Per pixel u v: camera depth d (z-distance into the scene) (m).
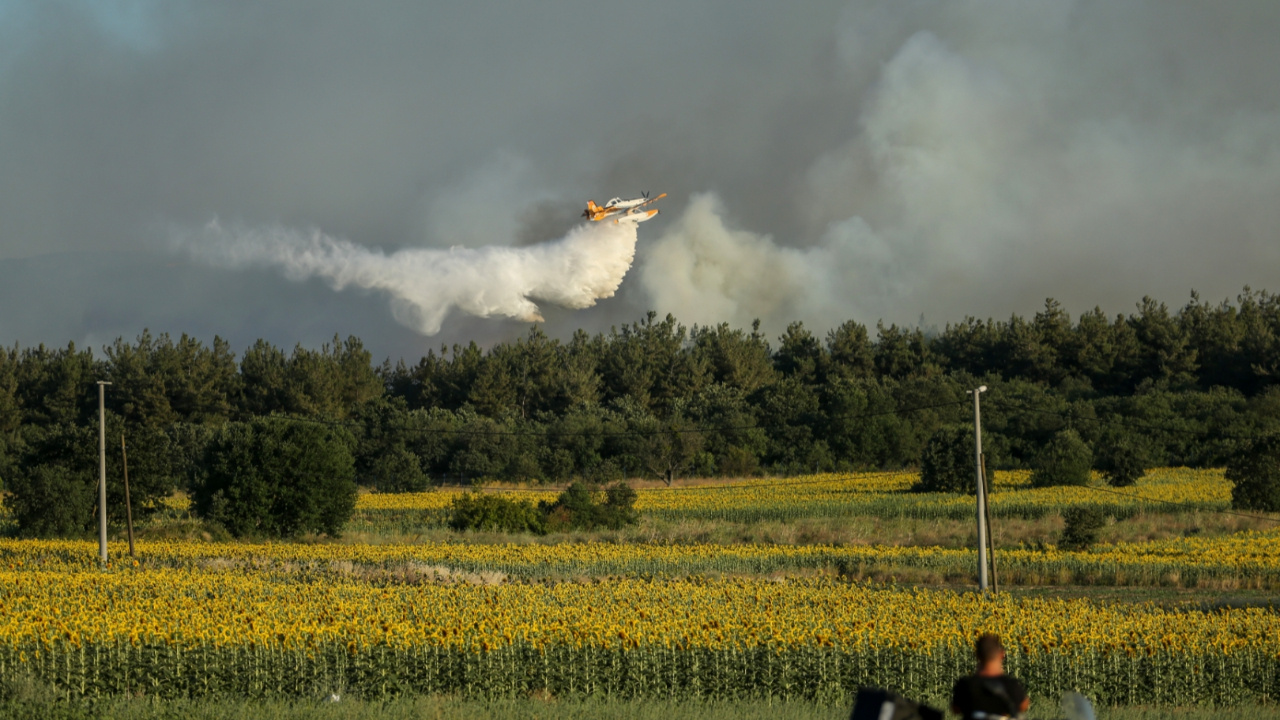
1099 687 52.47
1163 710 48.62
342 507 147.62
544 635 51.22
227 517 143.00
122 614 54.00
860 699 20.59
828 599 74.50
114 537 144.25
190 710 38.22
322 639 49.53
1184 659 53.16
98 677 45.56
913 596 79.62
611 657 49.53
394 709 38.75
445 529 153.62
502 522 151.50
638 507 172.75
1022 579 103.62
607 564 108.75
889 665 51.69
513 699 44.12
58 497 141.25
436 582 91.69
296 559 108.75
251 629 50.00
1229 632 59.84
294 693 45.81
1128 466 180.12
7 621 52.75
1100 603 75.69
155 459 151.25
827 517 154.00
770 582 94.50
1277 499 138.50
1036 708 45.94
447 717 37.88
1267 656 54.19
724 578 98.19
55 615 57.19
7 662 46.34
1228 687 53.44
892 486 199.50
